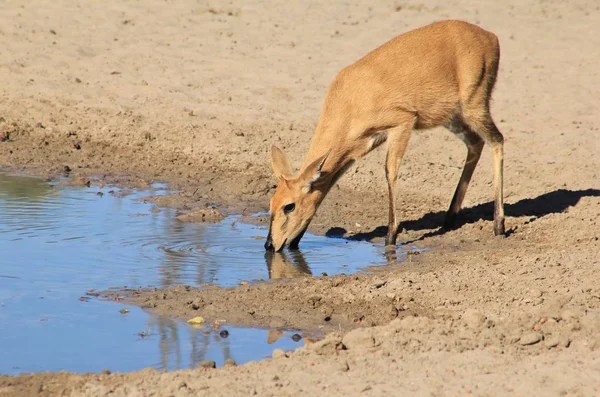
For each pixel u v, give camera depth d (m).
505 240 14.25
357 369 8.67
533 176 17.38
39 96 21.64
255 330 10.31
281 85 23.20
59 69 23.31
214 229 14.76
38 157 18.83
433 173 17.98
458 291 11.35
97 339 9.97
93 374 8.84
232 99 22.19
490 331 9.62
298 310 10.96
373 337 9.41
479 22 27.41
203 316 10.73
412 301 11.17
